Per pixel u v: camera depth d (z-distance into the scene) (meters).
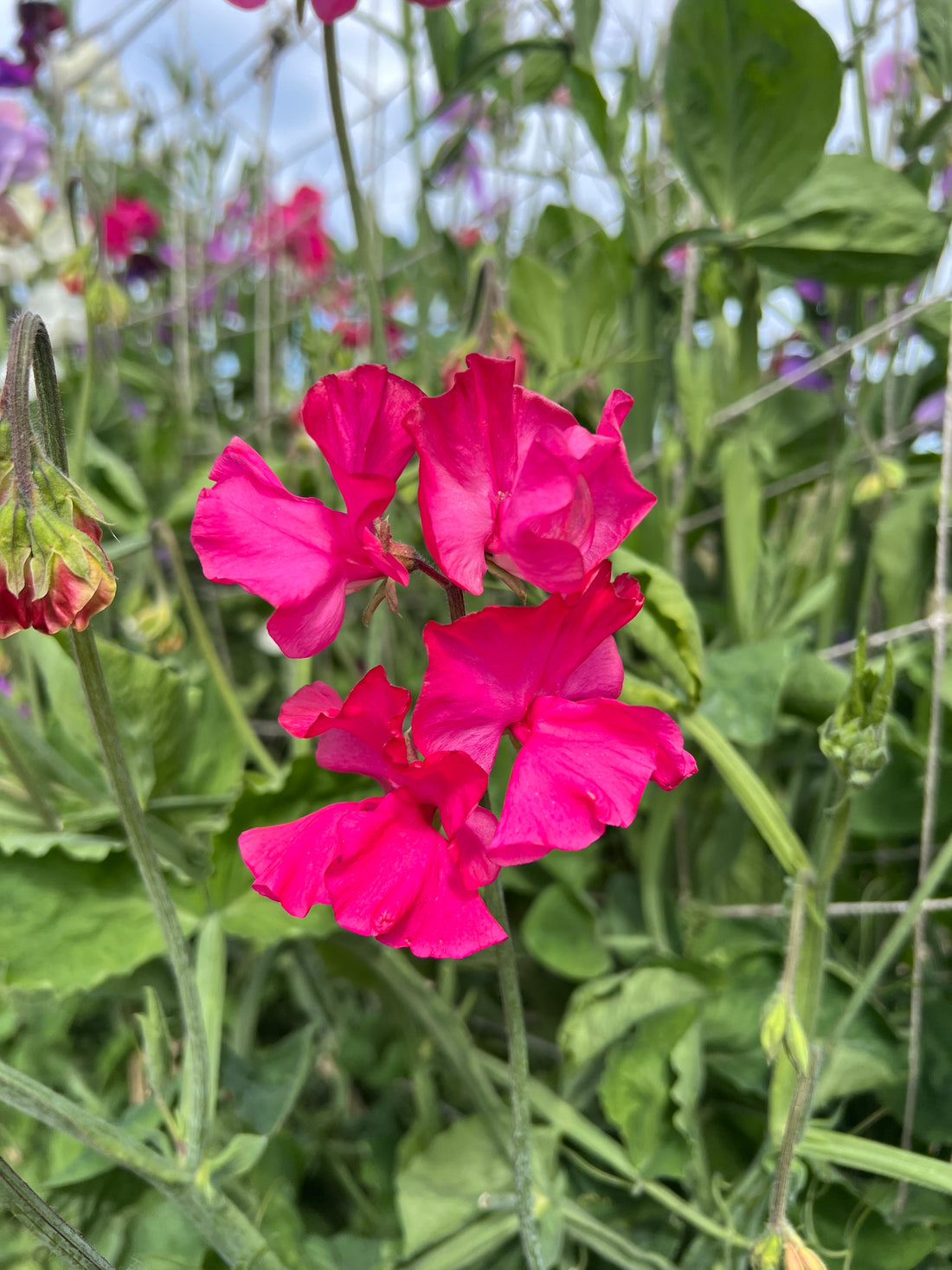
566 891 0.32
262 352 0.53
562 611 0.15
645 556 0.30
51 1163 0.30
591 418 0.35
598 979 0.28
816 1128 0.24
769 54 0.29
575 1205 0.27
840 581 0.40
